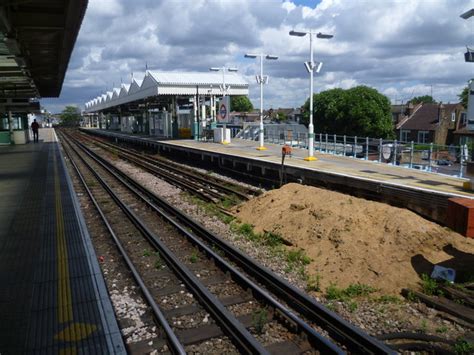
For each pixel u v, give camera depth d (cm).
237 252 886
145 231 1072
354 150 2267
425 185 1320
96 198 1620
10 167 2234
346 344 567
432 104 6531
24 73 2400
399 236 835
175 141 3797
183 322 626
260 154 2408
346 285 757
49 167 2233
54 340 522
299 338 571
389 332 598
